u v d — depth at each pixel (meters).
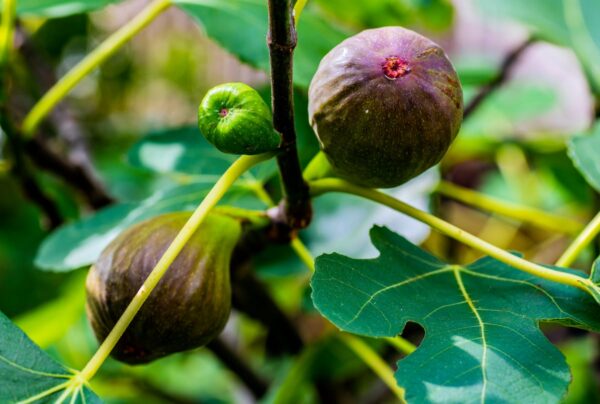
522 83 0.85
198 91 1.25
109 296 0.43
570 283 0.41
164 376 0.82
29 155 0.57
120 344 0.44
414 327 0.60
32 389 0.39
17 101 0.67
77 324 0.78
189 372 0.87
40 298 0.85
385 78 0.40
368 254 0.59
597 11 0.64
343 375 0.61
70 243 0.53
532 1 0.66
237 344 0.68
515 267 0.42
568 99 0.98
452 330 0.40
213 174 0.54
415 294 0.42
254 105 0.40
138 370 0.74
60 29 0.97
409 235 0.61
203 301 0.43
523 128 0.98
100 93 1.21
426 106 0.40
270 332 0.62
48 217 0.59
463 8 1.04
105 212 0.54
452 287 0.43
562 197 0.79
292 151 0.42
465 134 0.76
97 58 0.54
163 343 0.43
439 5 0.75
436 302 0.42
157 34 1.27
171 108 1.25
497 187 0.87
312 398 0.68
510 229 0.85
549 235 0.86
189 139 0.56
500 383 0.38
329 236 0.61
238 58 0.51
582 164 0.47
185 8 0.52
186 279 0.43
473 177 0.91
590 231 0.45
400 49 0.40
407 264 0.44
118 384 0.72
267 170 0.52
